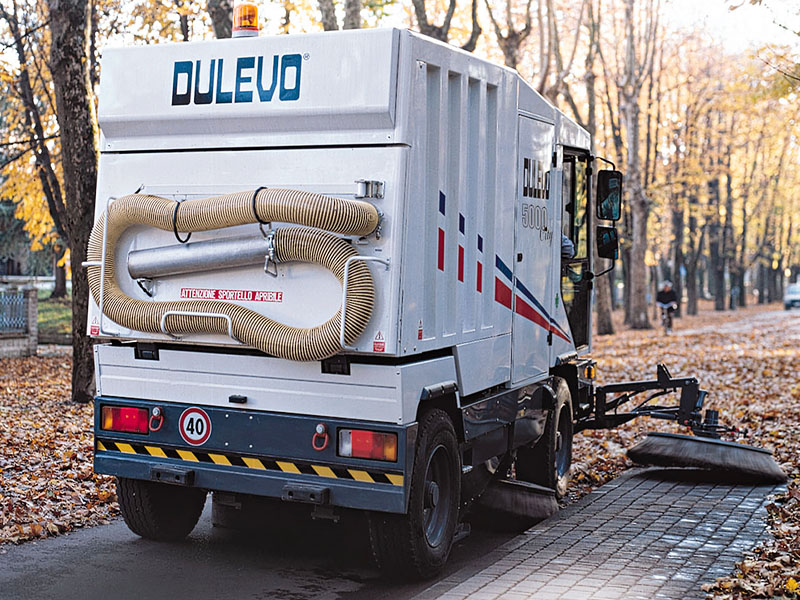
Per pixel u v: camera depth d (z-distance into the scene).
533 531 7.41
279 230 5.84
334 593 6.02
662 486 9.36
